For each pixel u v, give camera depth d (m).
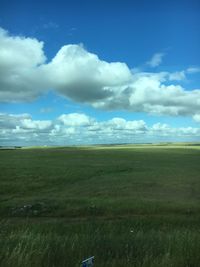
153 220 17.42
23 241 7.40
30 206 21.55
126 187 33.44
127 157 88.50
